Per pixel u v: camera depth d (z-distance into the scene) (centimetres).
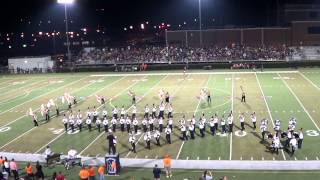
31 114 3441
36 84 5578
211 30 7388
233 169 2309
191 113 3569
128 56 6988
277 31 7256
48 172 2402
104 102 4119
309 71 5769
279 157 2464
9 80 6097
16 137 3150
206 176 2017
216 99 4078
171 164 2441
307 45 7219
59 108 4019
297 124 3095
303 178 2130
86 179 2144
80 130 3259
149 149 2736
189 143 2819
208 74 5828
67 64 7094
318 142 2683
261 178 2156
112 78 5856
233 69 6234
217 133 3005
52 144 2938
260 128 3003
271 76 5428
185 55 6788
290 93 4228
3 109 4091
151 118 3148
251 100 3959
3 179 2158
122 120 3167
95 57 7088
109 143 2636
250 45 7175
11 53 11412
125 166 2444
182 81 5294
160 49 7194
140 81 5453
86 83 5475
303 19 7894
